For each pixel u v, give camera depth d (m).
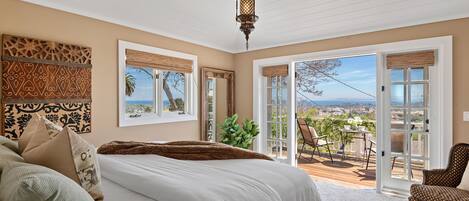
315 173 4.40
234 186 1.36
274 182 1.57
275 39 4.03
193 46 4.11
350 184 3.79
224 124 4.30
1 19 2.29
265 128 4.59
